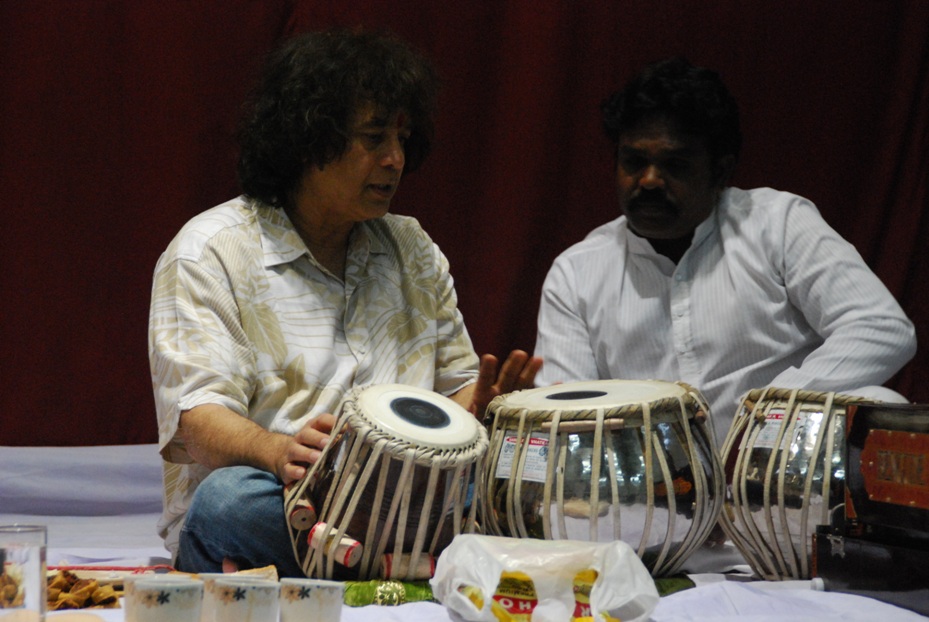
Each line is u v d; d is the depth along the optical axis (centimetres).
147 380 815
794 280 616
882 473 389
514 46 850
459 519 388
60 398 806
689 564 491
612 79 861
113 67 808
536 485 405
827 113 874
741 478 449
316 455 387
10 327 801
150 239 814
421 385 501
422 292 521
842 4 869
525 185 849
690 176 611
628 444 402
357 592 371
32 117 800
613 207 866
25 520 749
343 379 474
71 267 806
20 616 281
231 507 401
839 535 406
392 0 835
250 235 481
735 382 622
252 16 820
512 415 420
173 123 812
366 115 477
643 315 644
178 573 379
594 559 331
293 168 491
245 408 448
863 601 373
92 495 776
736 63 868
